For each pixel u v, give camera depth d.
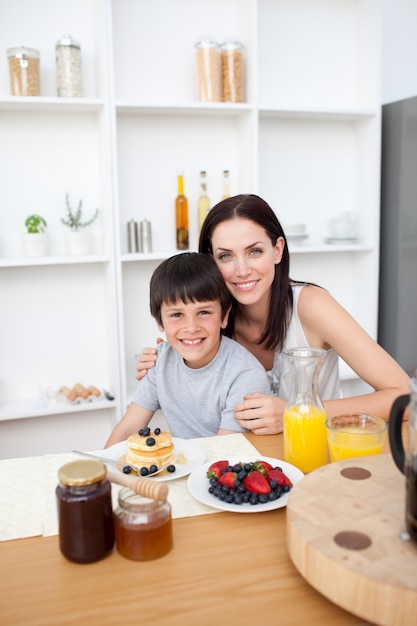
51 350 2.61
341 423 1.01
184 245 2.57
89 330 2.64
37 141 2.46
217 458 1.09
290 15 2.71
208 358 1.40
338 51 2.80
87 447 2.68
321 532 0.68
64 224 2.53
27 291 2.54
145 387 1.50
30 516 0.88
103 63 2.26
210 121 2.65
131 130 2.56
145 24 2.51
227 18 2.62
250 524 0.85
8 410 2.40
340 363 2.82
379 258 2.89
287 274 1.54
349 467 0.85
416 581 0.59
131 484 0.76
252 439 1.20
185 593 0.69
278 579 0.71
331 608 0.66
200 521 0.86
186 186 2.66
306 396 1.01
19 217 2.48
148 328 2.70
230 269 1.43
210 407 1.41
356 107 2.83
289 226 2.67
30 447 2.61
